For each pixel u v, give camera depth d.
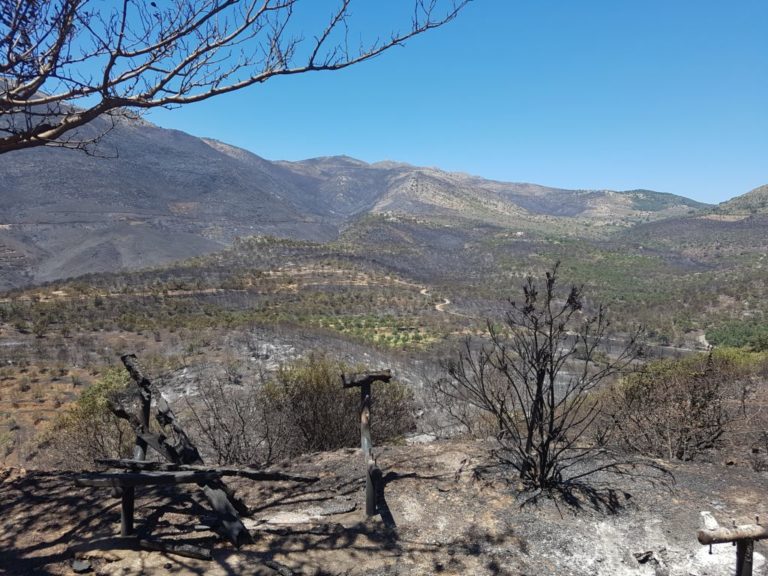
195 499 3.29
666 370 5.73
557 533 2.89
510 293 113.56
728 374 8.17
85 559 2.65
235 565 2.59
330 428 5.62
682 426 4.46
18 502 3.31
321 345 37.12
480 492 3.35
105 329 52.19
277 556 2.67
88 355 40.34
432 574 2.55
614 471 3.65
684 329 73.69
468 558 2.68
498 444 4.20
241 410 5.70
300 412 5.59
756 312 84.81
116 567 2.58
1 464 4.01
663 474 3.59
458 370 4.05
